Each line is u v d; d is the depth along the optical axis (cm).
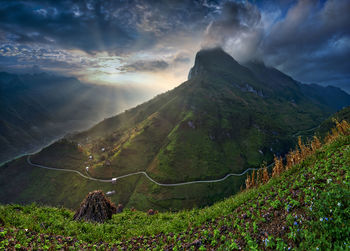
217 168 16725
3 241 723
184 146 18788
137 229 1179
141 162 18025
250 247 602
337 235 489
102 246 906
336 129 1606
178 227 1076
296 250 503
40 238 844
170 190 14200
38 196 16300
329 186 710
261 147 19862
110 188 15138
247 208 945
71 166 19662
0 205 1220
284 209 738
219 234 802
